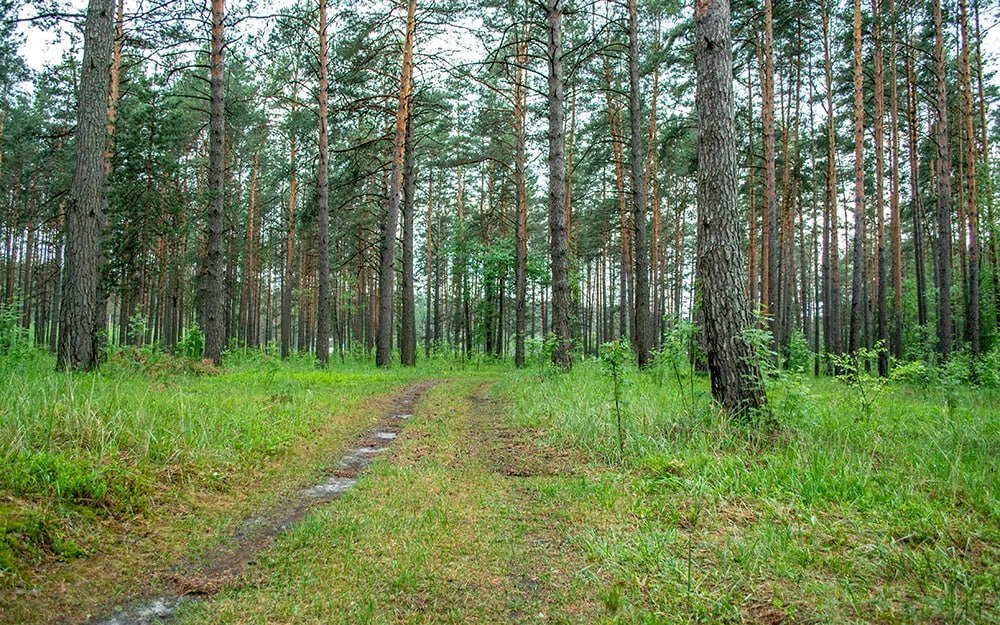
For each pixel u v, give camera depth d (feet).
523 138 79.20
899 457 17.74
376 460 20.52
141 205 67.36
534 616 9.09
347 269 120.47
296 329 170.81
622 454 19.75
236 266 102.58
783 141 74.79
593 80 71.92
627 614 8.93
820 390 34.63
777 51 72.69
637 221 56.18
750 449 18.97
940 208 57.21
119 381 26.16
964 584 9.23
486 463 20.13
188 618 9.12
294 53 63.46
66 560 10.84
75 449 15.21
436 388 46.65
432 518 13.92
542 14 62.39
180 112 74.23
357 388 41.01
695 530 12.41
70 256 30.35
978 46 66.69
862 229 60.85
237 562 11.50
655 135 75.51
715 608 8.89
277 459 20.07
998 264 71.82
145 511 13.65
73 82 67.51
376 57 63.82
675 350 27.84
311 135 71.15
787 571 10.04
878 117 61.87
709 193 22.63
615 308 175.32
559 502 15.03
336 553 11.75
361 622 8.93
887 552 10.55
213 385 33.47
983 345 76.79
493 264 96.73
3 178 96.63
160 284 93.45
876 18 61.87
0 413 15.94
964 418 23.49
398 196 65.82
